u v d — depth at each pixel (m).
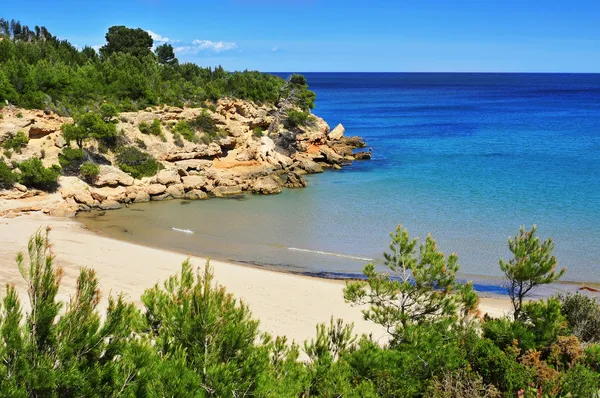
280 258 39.88
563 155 83.12
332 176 72.12
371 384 13.51
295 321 26.66
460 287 19.02
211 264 36.56
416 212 52.69
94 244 39.81
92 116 60.50
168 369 10.01
